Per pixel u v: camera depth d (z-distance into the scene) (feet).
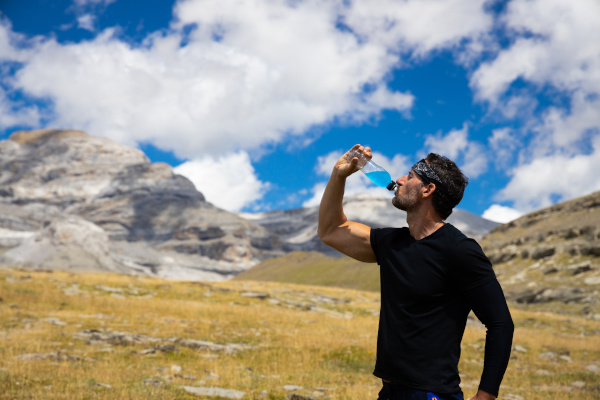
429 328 9.33
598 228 315.99
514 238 386.32
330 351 56.85
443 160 10.18
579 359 69.46
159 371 41.52
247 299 147.33
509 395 39.70
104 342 57.36
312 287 231.09
